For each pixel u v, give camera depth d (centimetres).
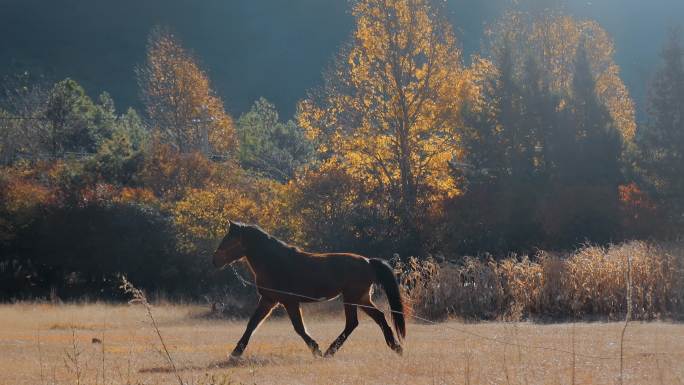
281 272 1387
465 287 2742
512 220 3806
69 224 4153
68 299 3894
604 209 3734
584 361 1115
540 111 4159
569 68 5112
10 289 4078
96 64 15975
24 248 4197
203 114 6375
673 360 1099
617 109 5138
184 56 6525
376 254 3634
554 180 4025
